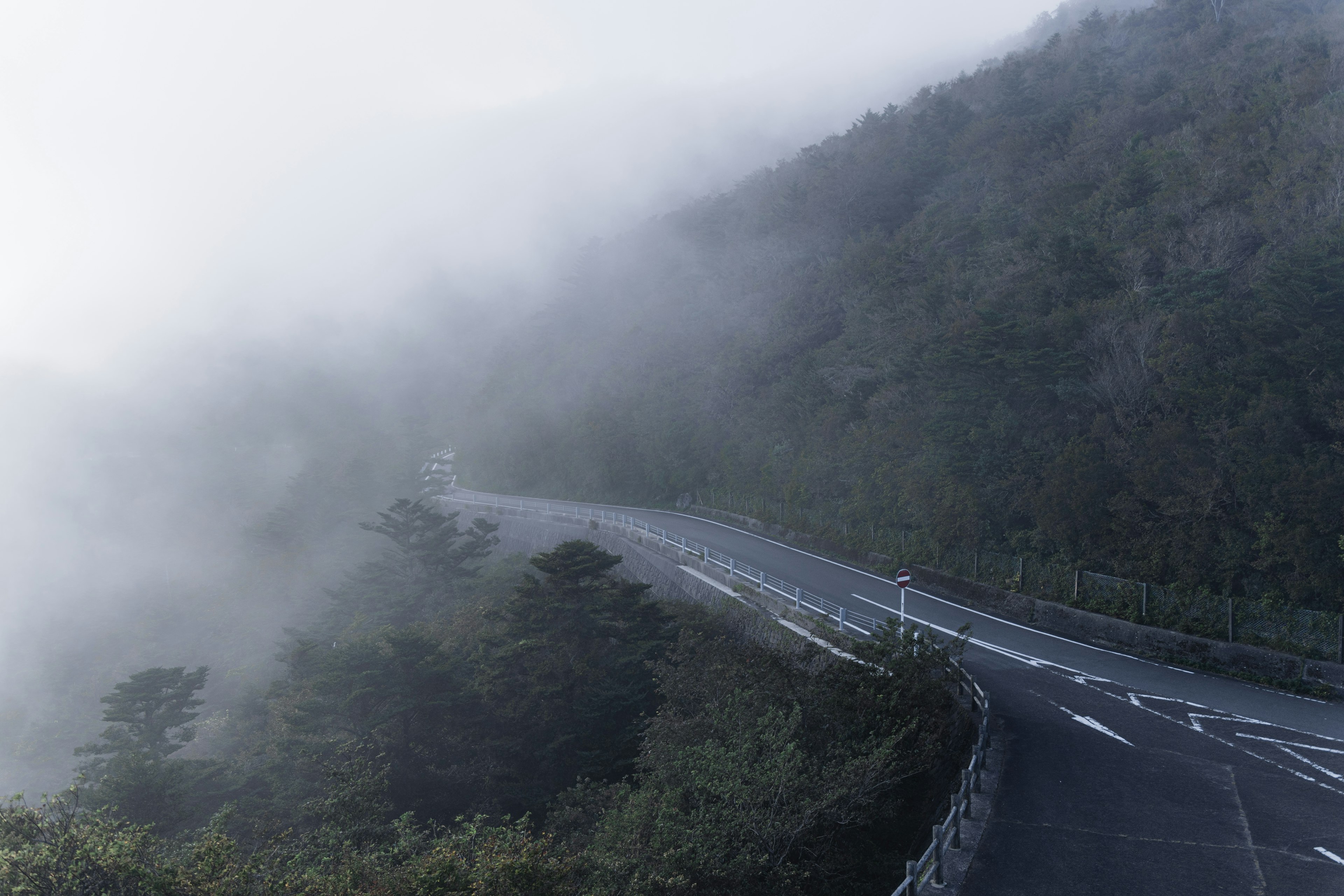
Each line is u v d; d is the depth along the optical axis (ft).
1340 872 32.78
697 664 65.10
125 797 75.25
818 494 131.64
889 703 49.70
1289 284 69.05
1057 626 78.02
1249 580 64.90
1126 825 38.14
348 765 69.82
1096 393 84.17
